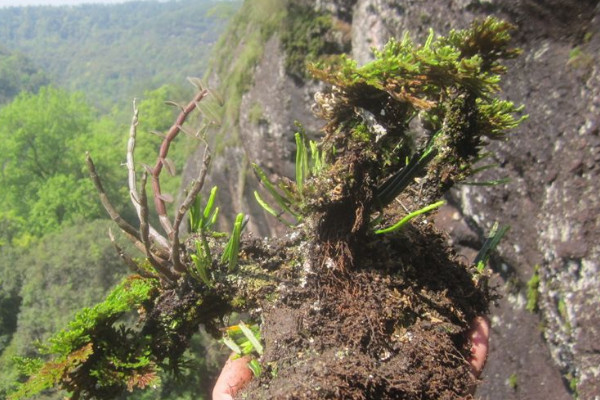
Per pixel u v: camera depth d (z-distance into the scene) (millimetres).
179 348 1071
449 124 986
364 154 949
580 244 2850
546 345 3260
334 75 910
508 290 3598
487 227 3627
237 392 961
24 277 10828
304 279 997
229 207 8547
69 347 926
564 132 2961
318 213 991
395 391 864
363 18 5289
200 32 95562
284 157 7008
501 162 3424
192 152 9781
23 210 17016
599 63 2814
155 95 23125
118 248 1025
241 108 7660
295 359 896
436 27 3857
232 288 1040
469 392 982
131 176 1009
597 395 2809
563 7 2932
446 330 958
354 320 933
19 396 889
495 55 943
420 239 1084
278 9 6883
